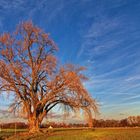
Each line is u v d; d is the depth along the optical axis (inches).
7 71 1838.1
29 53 1907.0
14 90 1865.2
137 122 2997.0
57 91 1824.6
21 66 1868.8
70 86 1796.3
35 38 1920.5
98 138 1403.8
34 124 1924.2
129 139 1295.5
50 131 2007.9
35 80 1895.9
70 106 1820.9
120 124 2923.2
